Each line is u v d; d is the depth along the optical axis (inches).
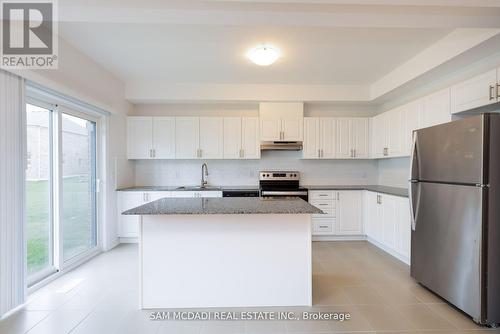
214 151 177.2
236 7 80.4
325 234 167.2
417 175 103.4
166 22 84.4
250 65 138.4
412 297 96.7
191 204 95.1
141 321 82.3
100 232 148.6
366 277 113.9
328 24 86.1
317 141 177.0
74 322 81.4
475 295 79.7
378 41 110.8
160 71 147.8
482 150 77.7
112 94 153.2
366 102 177.6
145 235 90.0
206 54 124.7
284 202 100.3
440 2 74.7
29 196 104.1
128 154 174.7
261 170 189.5
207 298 90.7
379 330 77.7
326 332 77.0
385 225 143.5
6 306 83.4
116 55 126.0
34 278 104.0
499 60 99.9
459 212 85.0
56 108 115.0
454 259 87.0
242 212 81.7
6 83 82.7
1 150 80.9
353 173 189.0
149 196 163.2
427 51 118.4
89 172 142.6
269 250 91.1
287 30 101.7
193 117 176.4
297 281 91.5
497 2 74.8
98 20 83.2
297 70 145.7
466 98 103.7
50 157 114.7
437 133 93.4
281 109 176.6
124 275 116.2
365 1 74.0
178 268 90.4
